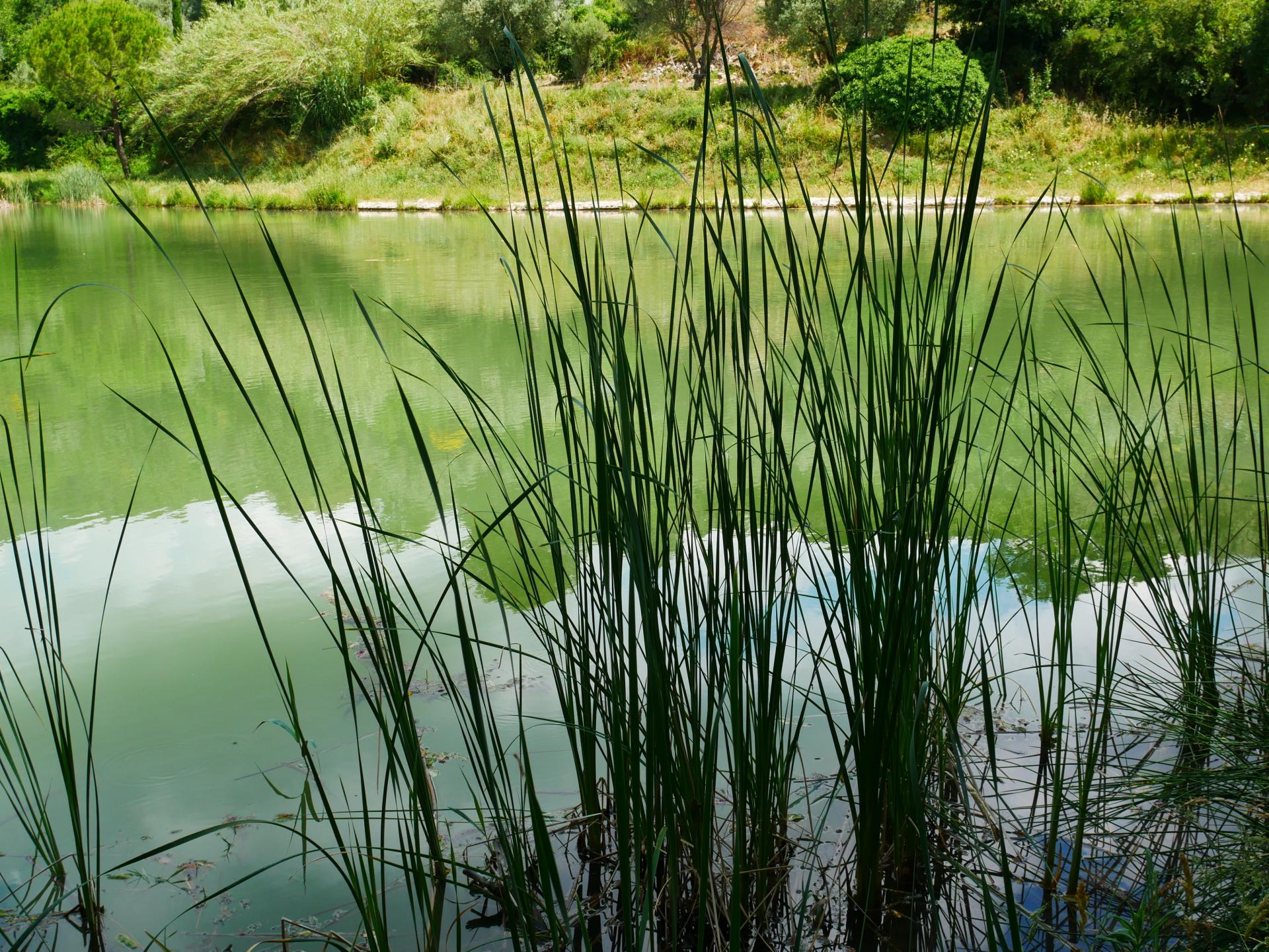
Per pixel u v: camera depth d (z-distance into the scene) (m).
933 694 1.50
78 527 2.65
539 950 1.23
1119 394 3.50
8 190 14.62
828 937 1.25
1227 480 2.63
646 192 12.23
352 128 14.97
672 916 1.11
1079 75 13.11
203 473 3.13
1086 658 1.81
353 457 3.26
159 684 1.85
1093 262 7.05
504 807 1.13
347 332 5.38
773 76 14.71
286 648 1.98
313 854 1.41
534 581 1.24
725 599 1.17
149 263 8.18
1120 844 1.35
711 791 1.05
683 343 4.39
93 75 14.42
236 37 14.47
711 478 1.13
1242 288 5.78
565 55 16.61
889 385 1.16
